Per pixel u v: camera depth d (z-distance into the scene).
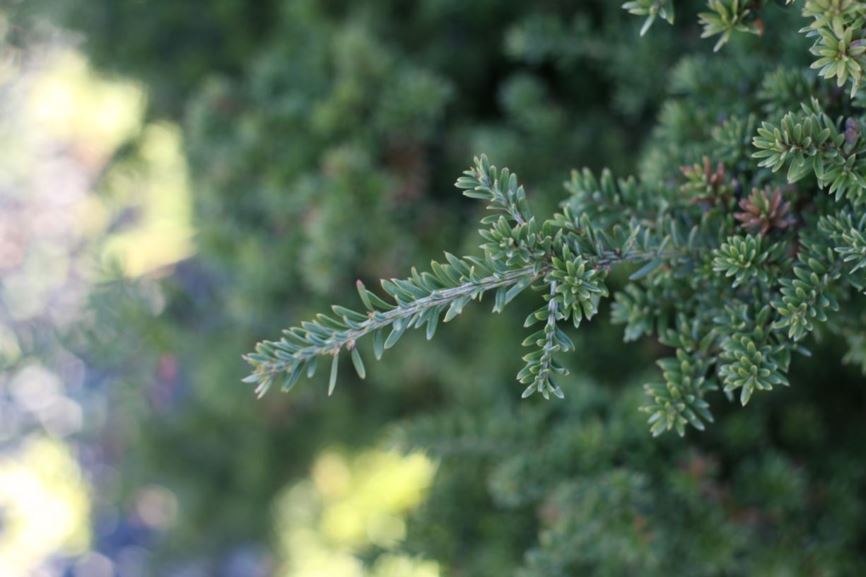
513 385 0.98
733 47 0.74
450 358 1.12
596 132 1.01
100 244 1.34
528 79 0.99
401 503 1.57
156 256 1.67
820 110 0.63
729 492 0.80
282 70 1.08
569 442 0.80
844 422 0.86
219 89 1.09
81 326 1.01
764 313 0.65
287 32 1.14
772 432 0.85
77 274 1.62
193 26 1.26
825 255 0.65
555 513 0.83
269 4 1.23
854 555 0.80
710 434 0.82
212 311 1.18
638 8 0.64
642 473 0.79
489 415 0.87
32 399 1.65
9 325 1.49
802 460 0.83
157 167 1.50
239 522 1.71
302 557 1.82
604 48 0.91
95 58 1.25
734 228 0.68
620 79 0.95
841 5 0.61
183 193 1.47
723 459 0.82
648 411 0.66
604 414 0.85
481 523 0.90
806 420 0.83
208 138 1.09
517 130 1.07
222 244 1.07
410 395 1.32
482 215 0.97
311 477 1.66
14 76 1.40
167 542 1.82
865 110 0.66
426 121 0.99
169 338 1.06
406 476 1.64
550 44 0.92
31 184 1.86
